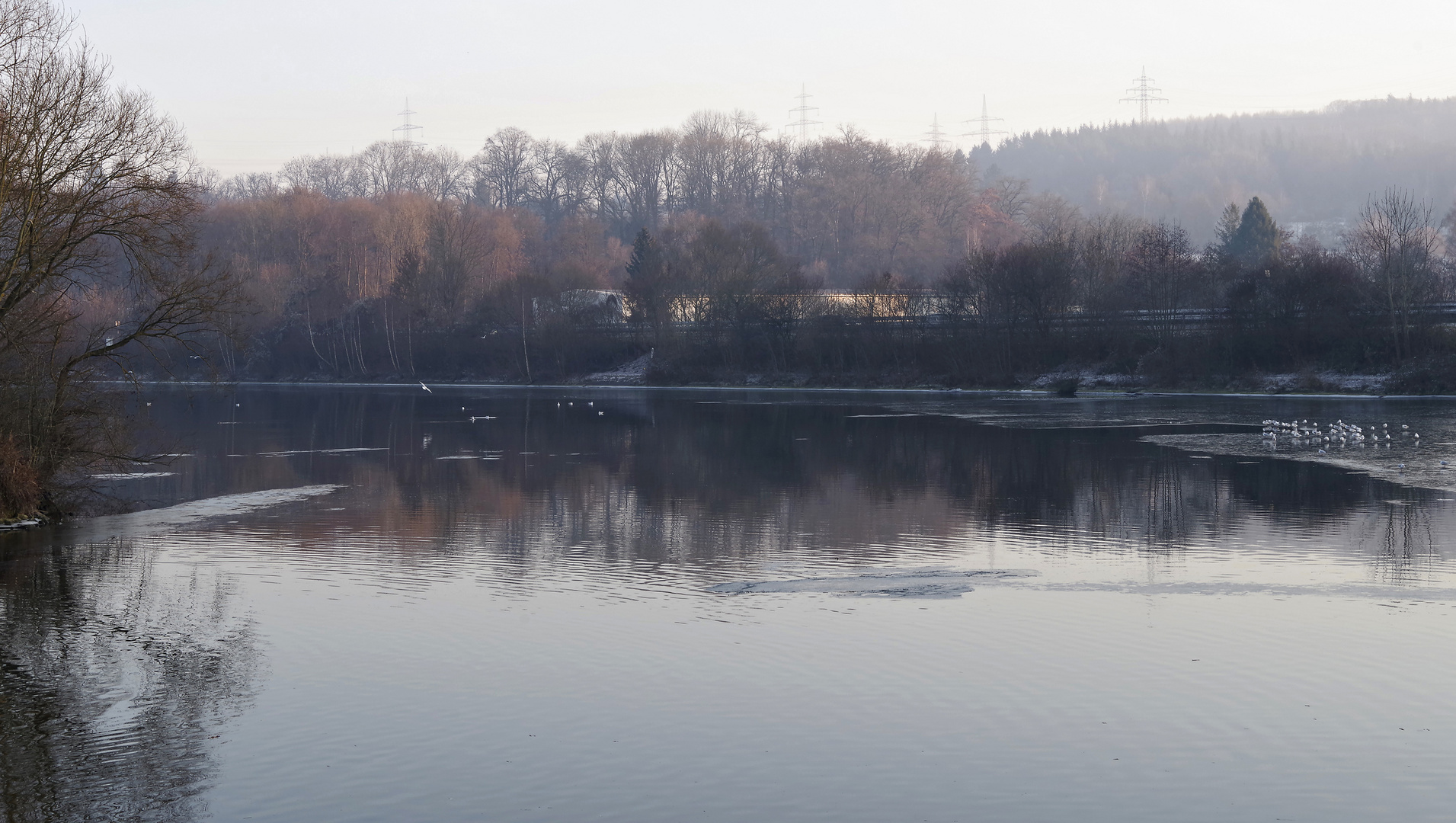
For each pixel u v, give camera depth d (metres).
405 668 22.52
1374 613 25.47
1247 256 169.25
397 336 153.75
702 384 134.38
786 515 40.06
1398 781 16.97
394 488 48.41
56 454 40.66
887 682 21.33
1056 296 117.56
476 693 21.08
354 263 167.38
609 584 29.41
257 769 17.89
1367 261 106.19
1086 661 22.34
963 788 16.97
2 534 37.28
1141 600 26.88
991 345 118.62
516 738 18.94
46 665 22.92
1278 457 54.97
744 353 135.38
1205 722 19.22
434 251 158.88
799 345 131.75
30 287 36.38
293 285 160.62
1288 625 24.67
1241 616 25.39
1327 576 29.14
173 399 113.50
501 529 37.94
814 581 29.52
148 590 29.16
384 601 27.80
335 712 20.20
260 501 44.84
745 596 27.94
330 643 24.25
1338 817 15.96
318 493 46.94
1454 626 24.44
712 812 16.31
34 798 16.97
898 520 38.62
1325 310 100.56
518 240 178.75
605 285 171.75
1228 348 104.00
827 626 25.02
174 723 19.77
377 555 33.62
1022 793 16.81
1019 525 37.38
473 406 102.75
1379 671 21.53
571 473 53.03
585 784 17.23
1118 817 16.05
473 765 17.92
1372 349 97.44
